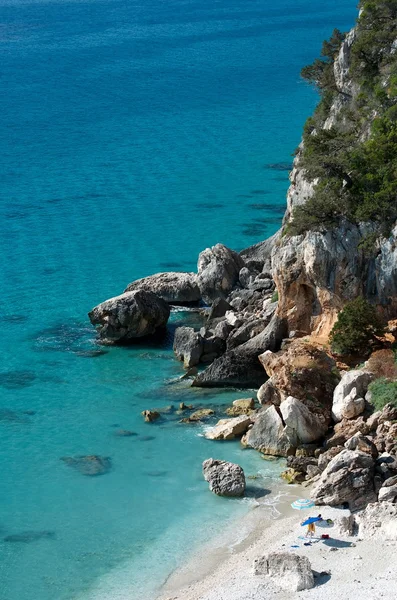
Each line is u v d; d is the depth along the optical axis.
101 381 70.88
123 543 49.81
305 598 41.84
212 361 73.00
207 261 86.94
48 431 63.06
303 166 72.69
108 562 48.19
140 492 54.72
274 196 125.81
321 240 68.69
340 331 66.75
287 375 60.19
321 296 70.44
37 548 49.62
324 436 58.06
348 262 68.75
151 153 152.25
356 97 87.44
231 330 74.88
